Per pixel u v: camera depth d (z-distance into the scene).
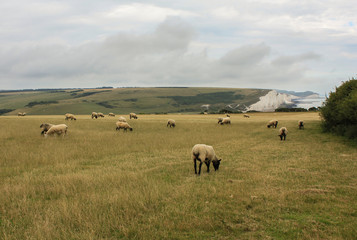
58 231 6.33
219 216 7.29
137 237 6.11
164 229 6.53
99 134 27.95
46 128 27.22
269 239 6.04
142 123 42.06
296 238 6.07
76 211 7.23
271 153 18.31
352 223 6.79
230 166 14.23
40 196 9.12
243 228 6.56
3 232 6.27
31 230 6.33
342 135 26.50
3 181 10.94
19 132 26.81
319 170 12.95
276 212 7.60
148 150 19.92
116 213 7.36
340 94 29.38
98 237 6.13
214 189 9.61
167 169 13.38
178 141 24.22
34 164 14.41
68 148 19.22
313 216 7.33
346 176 11.62
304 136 28.02
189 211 7.64
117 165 14.59
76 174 11.70
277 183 10.59
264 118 59.84
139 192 9.08
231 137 28.09
